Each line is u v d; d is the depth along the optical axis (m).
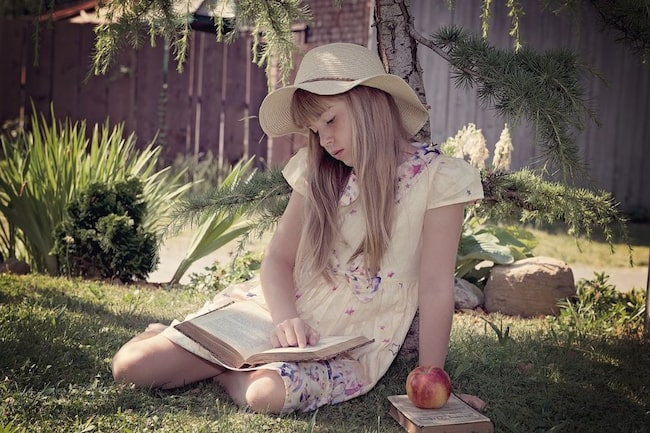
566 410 2.78
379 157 2.73
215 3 3.81
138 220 5.52
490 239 5.00
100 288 4.79
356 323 2.89
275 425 2.49
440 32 3.27
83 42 10.44
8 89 10.54
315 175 2.90
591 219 3.47
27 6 12.10
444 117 10.09
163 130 10.43
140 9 3.34
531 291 4.59
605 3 3.24
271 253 3.02
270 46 3.90
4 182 5.52
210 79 10.36
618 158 10.43
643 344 3.73
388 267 2.86
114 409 2.62
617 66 10.29
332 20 9.63
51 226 5.54
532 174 3.38
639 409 2.82
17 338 3.26
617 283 6.03
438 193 2.80
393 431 2.52
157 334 2.99
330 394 2.74
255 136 10.35
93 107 10.49
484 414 2.71
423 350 2.80
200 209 3.79
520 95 2.83
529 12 9.98
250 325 2.85
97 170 5.97
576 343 3.71
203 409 2.68
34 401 2.60
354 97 2.72
